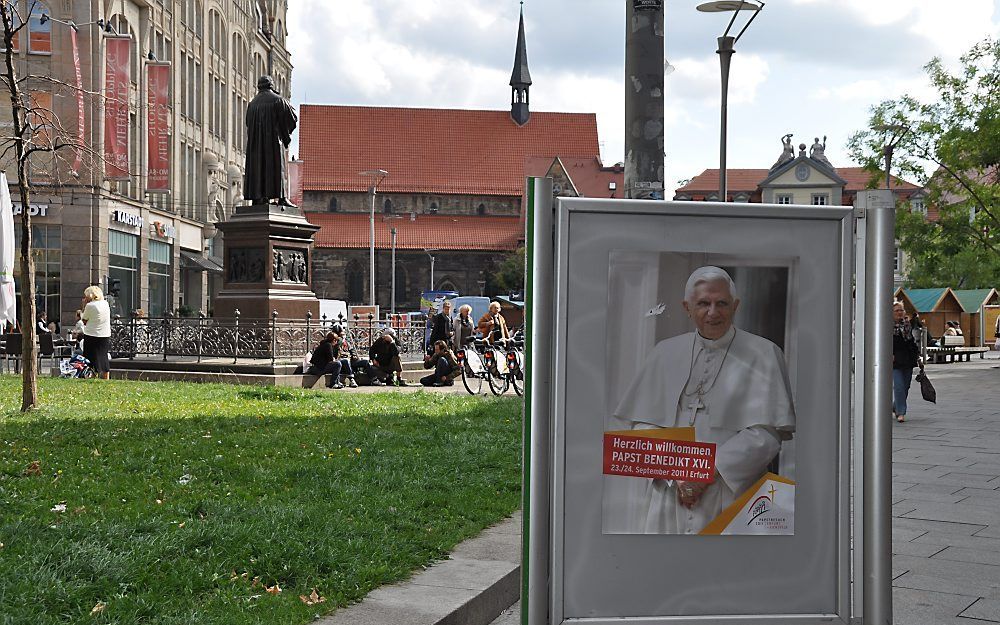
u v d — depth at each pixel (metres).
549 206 4.30
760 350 4.43
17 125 15.59
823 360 4.48
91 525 7.20
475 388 24.42
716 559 4.42
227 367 23.92
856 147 44.03
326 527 7.45
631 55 9.85
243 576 6.18
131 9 51.22
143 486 9.05
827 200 104.81
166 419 14.30
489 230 112.50
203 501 8.22
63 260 46.53
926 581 7.71
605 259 4.35
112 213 48.59
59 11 45.25
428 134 115.50
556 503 4.33
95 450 11.18
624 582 4.37
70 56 45.00
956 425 19.23
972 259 81.25
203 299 65.00
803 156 104.88
